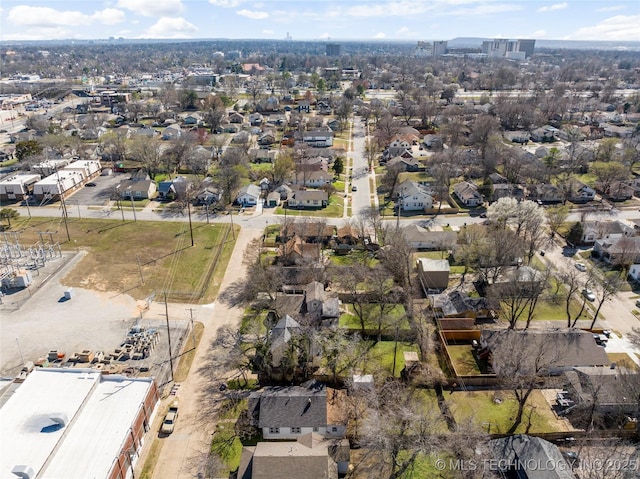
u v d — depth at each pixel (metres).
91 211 103.06
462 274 77.00
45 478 37.91
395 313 65.75
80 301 69.12
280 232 89.75
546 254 83.56
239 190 111.69
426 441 43.34
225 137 163.12
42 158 127.75
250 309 67.38
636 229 91.44
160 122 191.25
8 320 64.56
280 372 53.59
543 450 41.41
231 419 48.69
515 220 95.06
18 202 108.25
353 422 47.09
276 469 39.03
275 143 159.50
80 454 40.19
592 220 95.25
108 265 79.38
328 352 55.34
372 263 80.38
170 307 67.94
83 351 58.31
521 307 67.88
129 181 116.06
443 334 61.44
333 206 106.12
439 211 102.81
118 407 45.59
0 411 43.88
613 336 61.84
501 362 52.94
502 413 49.22
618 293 71.56
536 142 160.88
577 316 62.88
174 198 110.50
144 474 42.59
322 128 172.12
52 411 43.94
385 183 113.06
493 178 116.25
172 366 55.94
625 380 48.50
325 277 72.75
